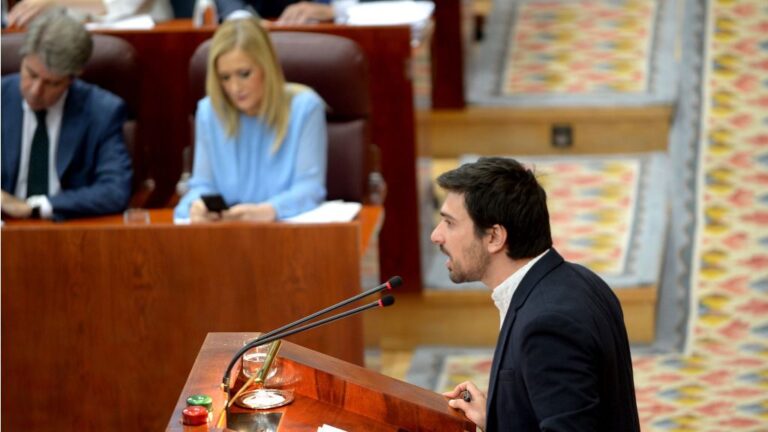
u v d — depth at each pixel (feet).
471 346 55.21
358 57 47.62
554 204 61.26
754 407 48.78
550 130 66.08
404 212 54.03
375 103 53.06
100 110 47.37
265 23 54.29
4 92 47.26
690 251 58.65
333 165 47.88
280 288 39.75
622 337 27.07
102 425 41.01
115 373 40.60
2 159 47.01
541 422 24.82
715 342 53.62
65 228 39.75
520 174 27.14
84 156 47.16
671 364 52.26
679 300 56.08
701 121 65.87
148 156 50.65
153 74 52.65
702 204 61.46
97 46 49.16
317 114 45.47
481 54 73.51
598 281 27.32
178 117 53.01
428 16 55.77
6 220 45.75
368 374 28.76
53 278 40.06
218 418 25.85
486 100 66.69
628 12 77.66
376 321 45.65
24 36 48.83
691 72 69.21
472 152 66.54
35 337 40.50
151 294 40.01
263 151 45.39
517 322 26.18
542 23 77.10
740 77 68.80
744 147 64.59
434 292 54.80
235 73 44.39
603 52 72.59
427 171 58.54
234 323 40.01
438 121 66.33
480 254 27.09
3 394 40.78
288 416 27.53
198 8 54.49
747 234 59.47
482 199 26.78
